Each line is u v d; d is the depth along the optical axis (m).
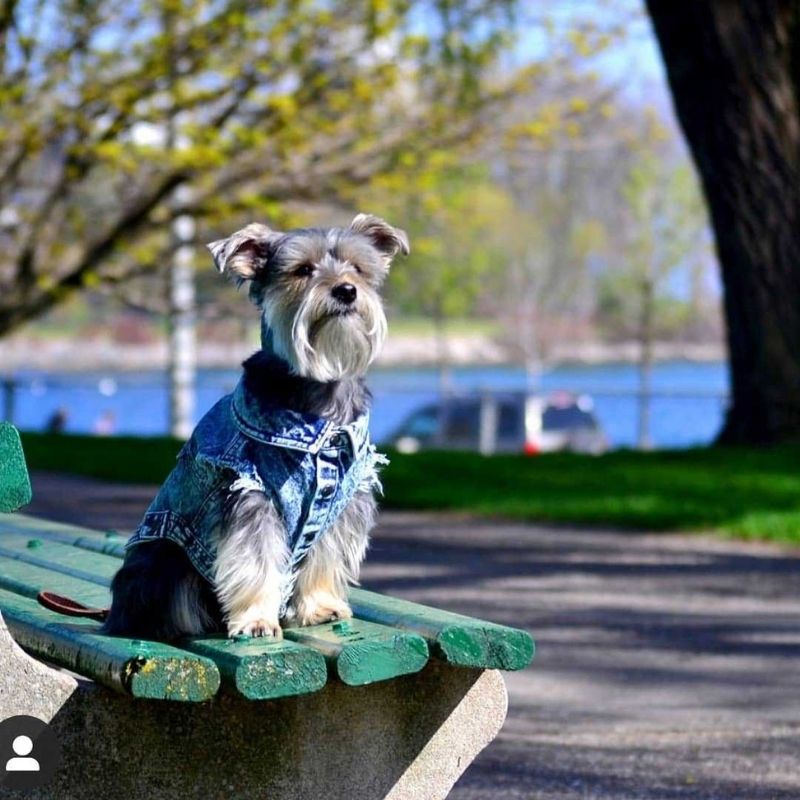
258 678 3.53
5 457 3.55
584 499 11.49
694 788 5.17
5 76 16.64
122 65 16.95
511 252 41.03
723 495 11.49
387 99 17.89
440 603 8.12
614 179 43.28
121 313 44.84
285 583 4.02
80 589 4.61
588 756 5.57
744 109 13.97
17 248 19.69
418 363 44.47
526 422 22.44
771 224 14.04
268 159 17.80
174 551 4.02
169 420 23.89
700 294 42.41
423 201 19.19
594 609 8.03
